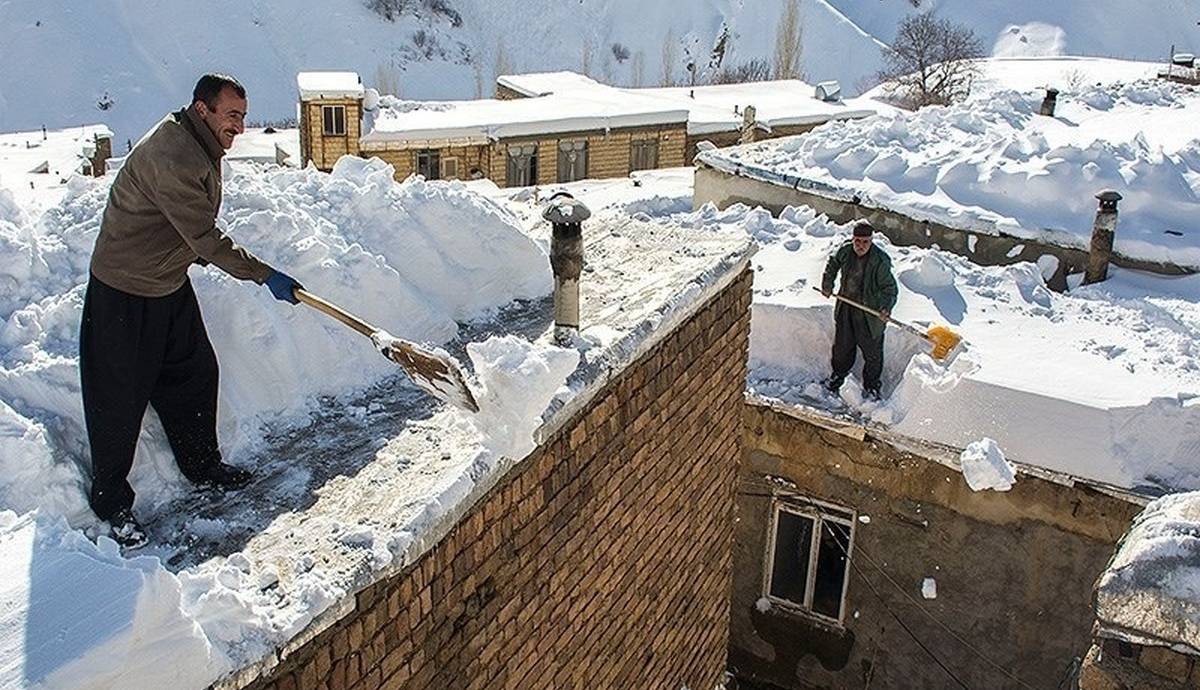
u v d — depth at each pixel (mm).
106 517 3545
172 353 3693
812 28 81125
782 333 9070
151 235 3463
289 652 3088
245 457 4094
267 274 3662
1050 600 7844
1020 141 12422
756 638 9195
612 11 82375
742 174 12641
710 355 6379
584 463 4906
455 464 3951
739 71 75750
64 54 63719
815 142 13609
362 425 4379
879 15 88188
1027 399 7676
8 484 3412
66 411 3865
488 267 5715
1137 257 10609
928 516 8125
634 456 5469
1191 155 12719
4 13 64375
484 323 5543
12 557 2785
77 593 2646
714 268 6156
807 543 8766
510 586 4430
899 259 10086
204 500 3781
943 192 11727
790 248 10594
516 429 3762
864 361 8578
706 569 6930
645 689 6230
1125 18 85188
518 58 77750
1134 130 15672
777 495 8688
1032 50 82438
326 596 3170
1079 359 8398
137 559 2791
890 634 8570
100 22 66000
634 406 5363
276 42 71250
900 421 8094
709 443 6605
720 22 81625
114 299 3477
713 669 7414
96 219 4859
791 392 8734
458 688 4176
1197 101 18469
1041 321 9188
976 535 7973
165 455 3846
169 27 67625
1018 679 8133
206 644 2785
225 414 4125
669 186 17828
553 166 29875
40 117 62031
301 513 3652
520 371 3705
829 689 8969
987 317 9188
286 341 4465
